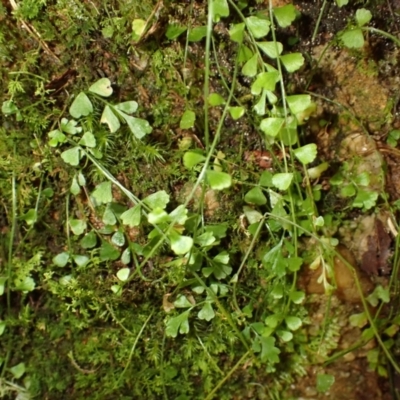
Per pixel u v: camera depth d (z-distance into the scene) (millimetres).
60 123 361
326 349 409
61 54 364
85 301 388
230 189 385
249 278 397
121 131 368
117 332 396
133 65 371
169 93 375
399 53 382
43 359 400
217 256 372
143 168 378
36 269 385
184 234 370
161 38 365
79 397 401
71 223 376
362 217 398
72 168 372
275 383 412
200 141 382
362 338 401
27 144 371
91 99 364
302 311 402
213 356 401
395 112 390
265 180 374
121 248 384
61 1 353
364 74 385
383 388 415
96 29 360
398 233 381
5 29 355
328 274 382
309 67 382
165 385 402
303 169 384
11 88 355
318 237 368
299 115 372
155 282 385
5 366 391
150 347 397
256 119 377
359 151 391
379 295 394
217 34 370
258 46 347
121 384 395
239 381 410
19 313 393
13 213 366
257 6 368
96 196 355
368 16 349
